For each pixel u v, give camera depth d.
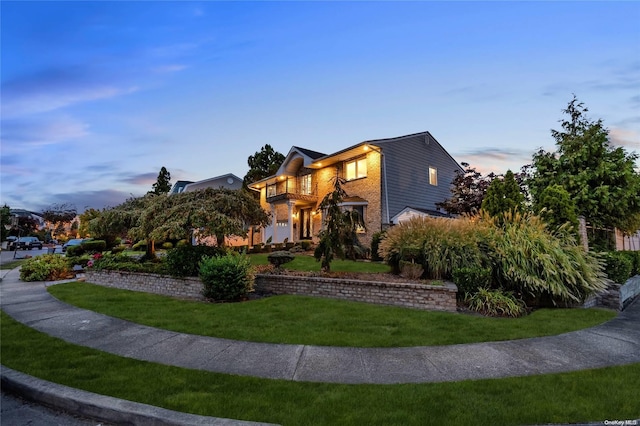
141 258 14.53
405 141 19.06
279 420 2.88
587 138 13.84
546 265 7.55
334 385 3.63
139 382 3.69
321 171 21.53
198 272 9.27
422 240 8.81
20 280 12.47
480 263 8.10
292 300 7.98
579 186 13.10
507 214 9.24
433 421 2.85
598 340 5.32
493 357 4.52
